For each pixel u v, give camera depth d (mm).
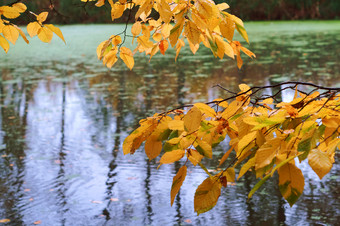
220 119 1283
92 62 16031
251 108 1360
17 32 1777
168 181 5574
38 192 5355
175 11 1368
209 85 11281
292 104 1195
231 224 4438
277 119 1128
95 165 6176
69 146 7004
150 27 1847
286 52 16312
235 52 1648
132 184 5512
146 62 15734
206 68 13875
